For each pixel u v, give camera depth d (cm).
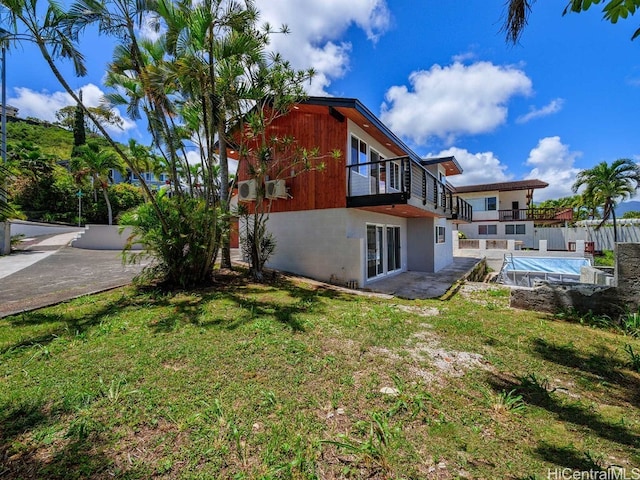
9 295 602
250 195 1016
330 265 949
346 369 321
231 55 692
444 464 193
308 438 216
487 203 2827
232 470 187
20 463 189
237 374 305
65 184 2447
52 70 527
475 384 295
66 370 305
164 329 430
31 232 1892
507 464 193
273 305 574
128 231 1662
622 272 484
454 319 506
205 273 738
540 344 398
